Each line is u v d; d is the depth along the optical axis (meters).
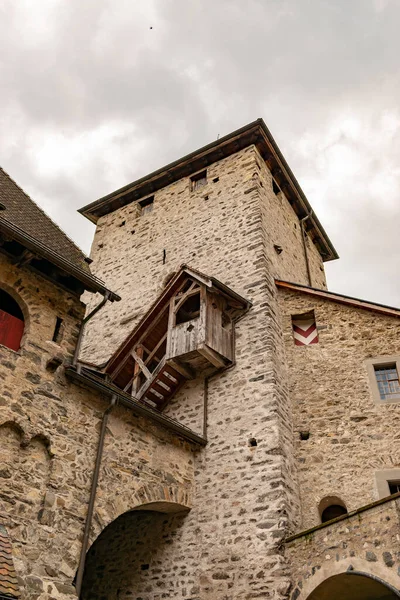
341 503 10.14
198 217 16.06
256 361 11.62
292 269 15.70
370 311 12.14
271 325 12.20
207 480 10.66
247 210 14.87
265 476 10.05
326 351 12.03
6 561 6.34
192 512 10.49
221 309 12.38
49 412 8.22
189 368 12.10
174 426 10.28
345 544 8.14
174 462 10.37
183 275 12.44
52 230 10.72
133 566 10.73
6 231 8.06
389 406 10.70
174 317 12.19
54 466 7.92
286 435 10.77
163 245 16.34
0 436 7.52
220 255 14.45
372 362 11.41
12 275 8.80
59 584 7.27
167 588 10.00
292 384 11.85
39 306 8.98
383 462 10.08
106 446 8.90
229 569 9.47
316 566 8.42
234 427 11.02
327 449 10.67
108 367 12.51
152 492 9.51
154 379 11.65
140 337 12.54
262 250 13.66
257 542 9.43
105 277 17.22
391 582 7.31
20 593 6.23
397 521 7.57
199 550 10.01
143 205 18.61
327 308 12.71
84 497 8.18
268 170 17.00
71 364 8.89
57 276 9.50
